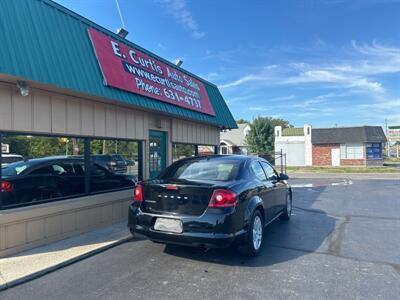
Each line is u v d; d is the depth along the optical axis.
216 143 14.83
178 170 6.27
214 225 4.96
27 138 6.22
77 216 7.04
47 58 5.90
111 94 7.33
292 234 7.19
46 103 6.43
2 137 5.75
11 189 5.90
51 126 6.52
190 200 5.16
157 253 5.84
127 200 8.62
